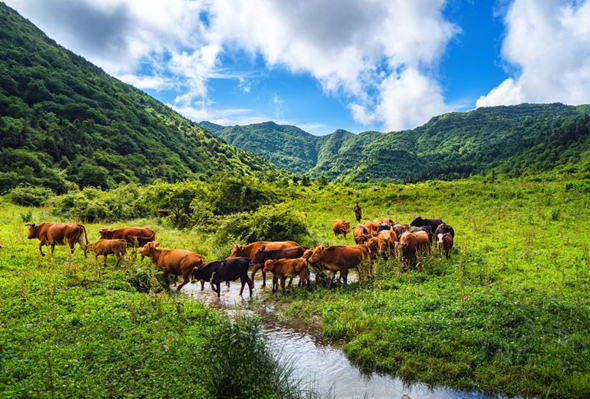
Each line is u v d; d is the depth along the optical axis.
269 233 16.72
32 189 34.69
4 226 17.14
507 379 5.79
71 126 101.75
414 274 11.06
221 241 16.02
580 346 6.48
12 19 186.38
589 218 17.00
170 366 5.63
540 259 11.98
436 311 7.95
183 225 21.47
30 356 5.50
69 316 7.05
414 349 6.64
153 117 160.50
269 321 8.41
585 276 10.02
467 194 27.59
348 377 6.05
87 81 151.75
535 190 25.41
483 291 8.84
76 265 9.92
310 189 58.06
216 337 6.05
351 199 35.38
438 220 17.06
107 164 82.12
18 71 120.88
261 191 22.42
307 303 9.34
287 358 6.64
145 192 25.86
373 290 9.88
